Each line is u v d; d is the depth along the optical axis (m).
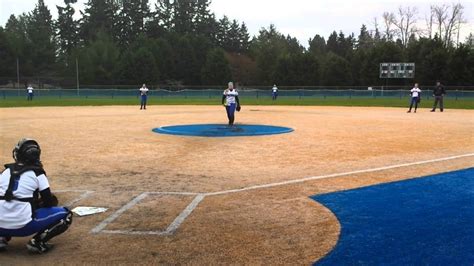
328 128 18.86
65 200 7.32
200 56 88.25
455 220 6.35
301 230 5.93
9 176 5.03
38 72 88.00
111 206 6.99
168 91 55.31
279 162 10.73
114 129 18.14
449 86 61.66
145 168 9.99
